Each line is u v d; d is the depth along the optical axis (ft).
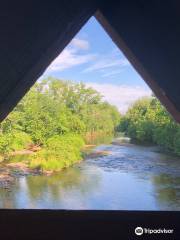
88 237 9.81
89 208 10.00
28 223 9.88
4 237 9.76
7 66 9.63
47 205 10.01
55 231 9.85
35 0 8.89
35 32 9.48
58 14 9.36
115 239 9.82
